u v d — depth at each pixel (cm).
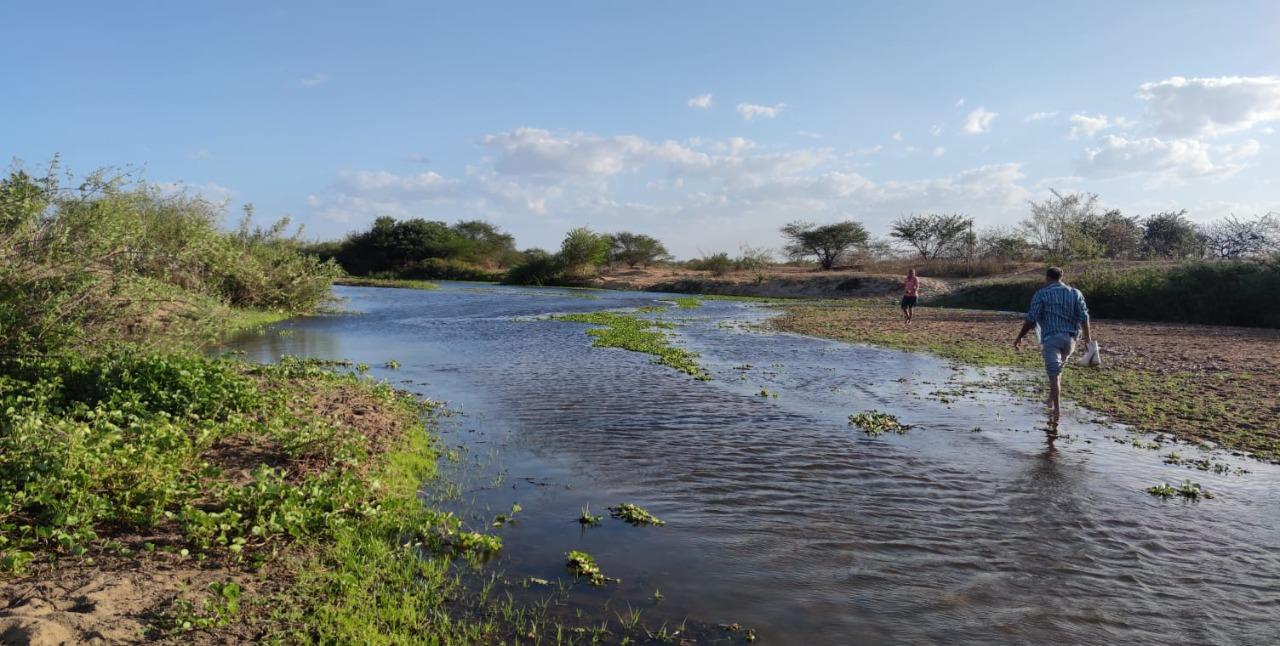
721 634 436
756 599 480
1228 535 588
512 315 2991
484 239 8906
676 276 6191
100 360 922
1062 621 454
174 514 527
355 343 1905
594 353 1714
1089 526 607
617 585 498
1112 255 4562
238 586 432
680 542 575
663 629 435
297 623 419
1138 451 835
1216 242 4241
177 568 470
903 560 541
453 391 1201
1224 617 459
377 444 793
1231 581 508
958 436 906
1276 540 579
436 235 7900
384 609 447
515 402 1109
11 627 371
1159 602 478
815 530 599
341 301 3128
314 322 2547
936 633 439
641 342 1905
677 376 1358
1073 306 931
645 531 597
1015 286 3412
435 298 4281
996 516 631
